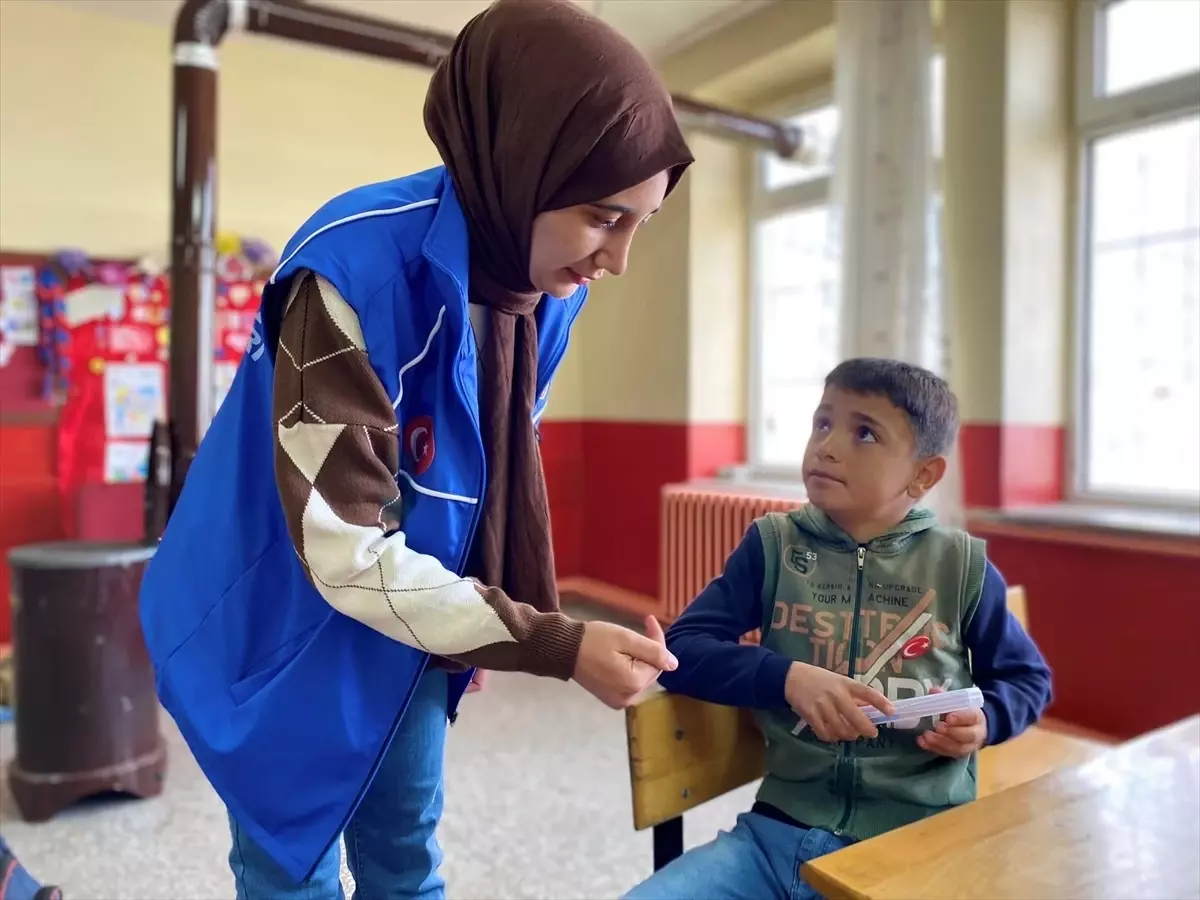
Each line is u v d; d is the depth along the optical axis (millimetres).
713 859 1035
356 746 812
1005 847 749
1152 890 690
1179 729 1018
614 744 2555
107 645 2156
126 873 1873
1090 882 699
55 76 3252
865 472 1123
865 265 2879
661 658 785
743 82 3543
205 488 906
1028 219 2732
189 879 1847
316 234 802
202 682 852
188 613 878
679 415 3883
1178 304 2607
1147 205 2670
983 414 2777
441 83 882
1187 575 2279
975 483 2803
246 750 812
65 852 1963
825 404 1173
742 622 1189
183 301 2582
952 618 1126
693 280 3816
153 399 3453
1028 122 2719
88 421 3354
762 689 1033
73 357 3320
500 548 987
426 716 987
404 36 2768
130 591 2191
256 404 881
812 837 1056
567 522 4402
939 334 2744
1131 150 2701
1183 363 2600
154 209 3443
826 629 1131
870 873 707
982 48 2742
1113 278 2756
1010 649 1138
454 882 1812
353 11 2727
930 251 2744
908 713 987
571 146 787
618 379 4203
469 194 851
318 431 749
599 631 773
